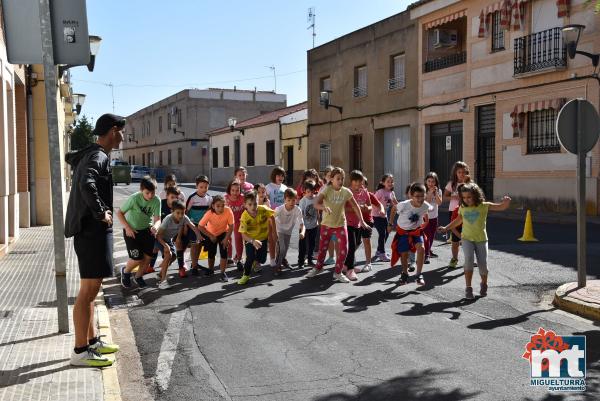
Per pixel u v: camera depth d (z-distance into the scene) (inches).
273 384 191.8
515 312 280.2
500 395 179.9
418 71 996.6
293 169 1454.2
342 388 187.0
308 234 414.6
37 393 177.6
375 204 424.2
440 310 284.2
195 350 228.8
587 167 717.9
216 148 2022.6
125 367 215.0
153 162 2723.9
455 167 405.7
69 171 1349.7
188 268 411.2
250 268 355.3
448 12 928.9
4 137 445.7
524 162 800.3
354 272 374.6
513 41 810.8
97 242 200.1
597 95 698.2
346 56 1189.1
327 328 254.2
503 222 680.4
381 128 1098.1
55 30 230.7
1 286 330.6
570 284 316.2
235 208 407.8
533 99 783.1
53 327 245.9
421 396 179.6
